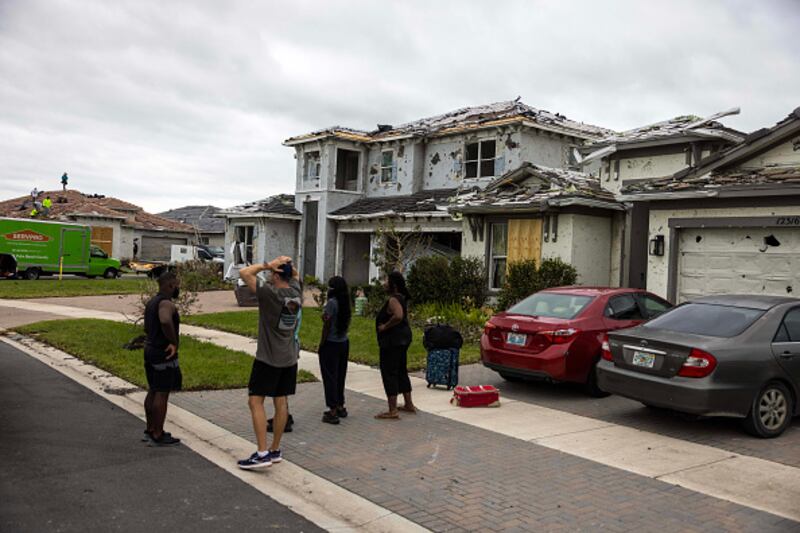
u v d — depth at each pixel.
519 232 17.30
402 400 8.86
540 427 7.59
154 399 6.64
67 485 5.42
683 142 14.90
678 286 12.98
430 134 26.50
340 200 29.94
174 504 5.11
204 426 7.36
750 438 7.21
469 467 6.10
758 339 7.33
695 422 7.89
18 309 19.86
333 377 7.64
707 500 5.32
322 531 4.73
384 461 6.27
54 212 46.72
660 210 13.16
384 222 25.81
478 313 15.41
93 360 11.07
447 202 21.34
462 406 8.55
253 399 6.03
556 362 8.82
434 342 9.66
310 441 6.90
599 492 5.48
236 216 32.31
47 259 33.66
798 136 11.65
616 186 16.48
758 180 11.37
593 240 16.27
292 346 6.13
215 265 32.66
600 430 7.49
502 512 5.04
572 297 9.79
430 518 4.93
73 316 18.17
